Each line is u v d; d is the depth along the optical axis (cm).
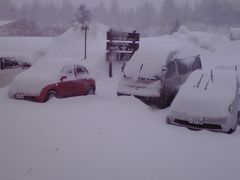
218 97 842
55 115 836
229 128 806
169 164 570
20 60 1499
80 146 628
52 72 1083
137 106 1011
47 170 525
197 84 910
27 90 1037
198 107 830
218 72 959
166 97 1145
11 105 966
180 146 667
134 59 1195
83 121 785
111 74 1850
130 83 1148
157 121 875
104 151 609
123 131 731
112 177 509
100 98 1142
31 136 677
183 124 845
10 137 669
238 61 2445
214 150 658
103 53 2183
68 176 507
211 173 545
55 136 678
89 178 502
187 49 1385
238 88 940
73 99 1072
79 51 2350
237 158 620
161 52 1187
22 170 522
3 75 1426
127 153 605
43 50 2573
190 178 520
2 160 557
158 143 673
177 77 1212
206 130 809
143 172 532
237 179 529
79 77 1179
